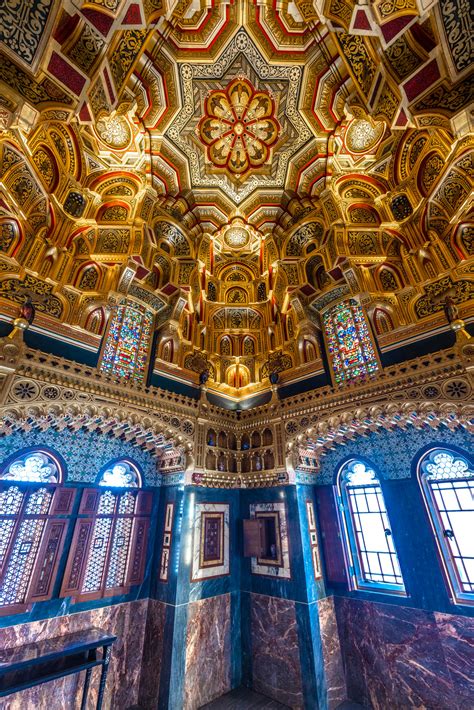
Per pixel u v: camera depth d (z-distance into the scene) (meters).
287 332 7.25
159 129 5.73
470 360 4.33
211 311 8.00
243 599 5.82
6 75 3.12
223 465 6.51
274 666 5.04
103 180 5.94
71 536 4.75
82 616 4.61
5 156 4.24
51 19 3.01
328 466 6.19
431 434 5.06
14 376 4.21
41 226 5.11
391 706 4.43
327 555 5.61
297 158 6.42
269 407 6.70
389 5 3.17
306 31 4.85
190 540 5.42
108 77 3.89
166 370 6.44
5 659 3.41
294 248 7.20
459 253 4.93
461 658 4.06
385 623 4.79
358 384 5.45
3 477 4.35
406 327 5.35
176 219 7.02
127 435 5.55
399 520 5.05
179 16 4.58
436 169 4.88
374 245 5.93
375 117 4.17
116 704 4.57
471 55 3.03
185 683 4.62
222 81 5.44
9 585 4.11
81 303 5.48
